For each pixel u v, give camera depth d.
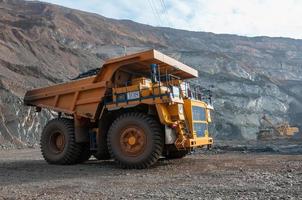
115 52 81.38
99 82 10.43
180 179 7.46
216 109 71.38
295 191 5.73
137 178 7.91
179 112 9.46
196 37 129.25
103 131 10.57
